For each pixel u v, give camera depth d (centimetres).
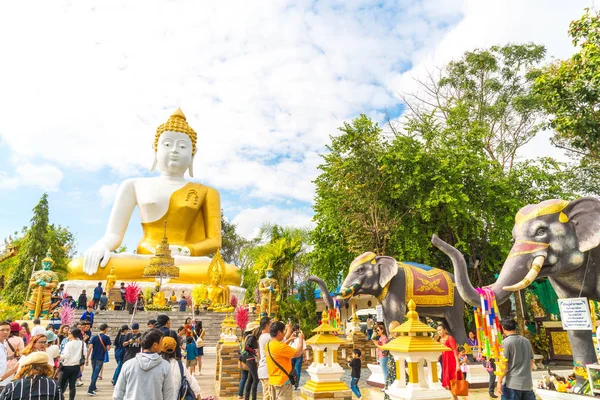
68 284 2944
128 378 498
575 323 823
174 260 3055
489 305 835
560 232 859
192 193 3556
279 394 700
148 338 518
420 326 514
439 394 487
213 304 2852
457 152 2231
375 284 1353
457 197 2064
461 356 1245
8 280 3819
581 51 1445
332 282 2342
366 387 1330
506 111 2908
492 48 2908
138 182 3547
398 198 2219
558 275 878
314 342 698
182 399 616
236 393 1136
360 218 2100
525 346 664
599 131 1532
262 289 2389
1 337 719
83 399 1088
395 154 2152
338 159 2184
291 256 2820
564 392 838
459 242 2053
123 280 3097
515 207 2094
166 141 3572
